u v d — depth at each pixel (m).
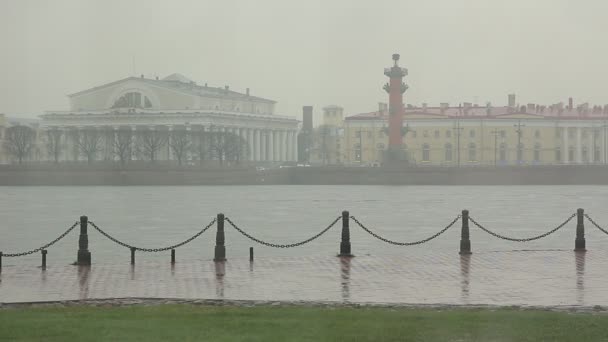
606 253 40.81
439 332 20.84
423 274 33.22
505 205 96.31
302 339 19.84
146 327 21.31
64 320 22.36
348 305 25.89
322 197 120.75
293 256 41.09
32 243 52.88
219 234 38.25
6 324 21.70
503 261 37.50
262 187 172.88
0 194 132.38
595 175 185.75
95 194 132.00
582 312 24.33
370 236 55.91
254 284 30.61
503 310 24.70
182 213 83.25
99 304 26.03
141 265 36.47
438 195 127.12
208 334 20.42
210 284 30.64
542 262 37.06
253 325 21.64
